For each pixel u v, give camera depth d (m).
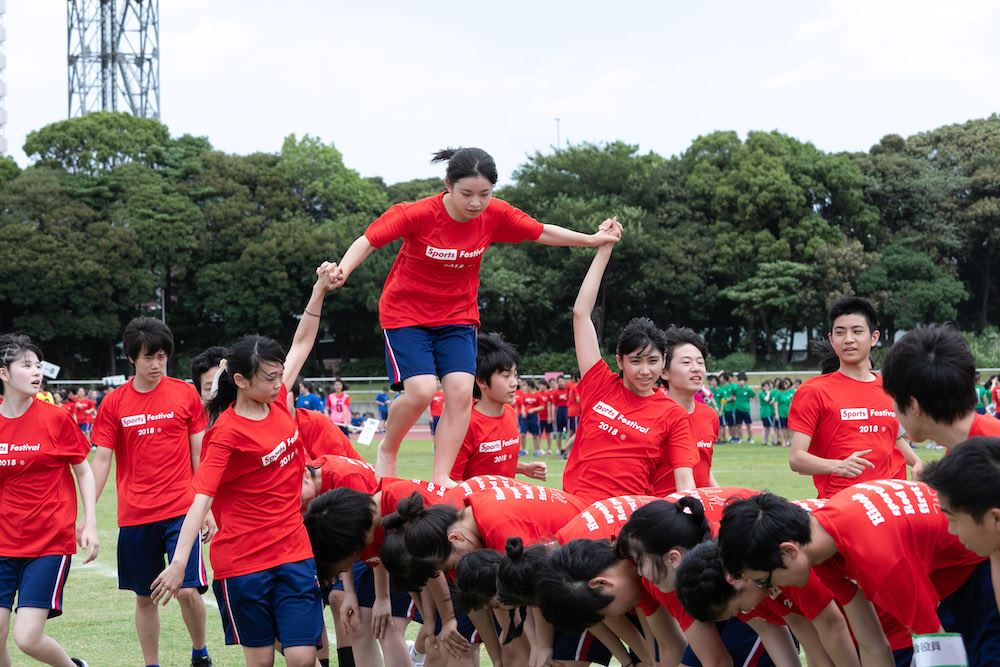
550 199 52.38
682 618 4.20
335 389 24.11
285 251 49.84
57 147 51.62
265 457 5.16
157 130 54.31
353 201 56.50
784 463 18.53
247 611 5.17
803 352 53.91
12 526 5.96
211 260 51.69
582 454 6.00
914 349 3.68
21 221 47.25
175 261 49.91
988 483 3.01
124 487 6.76
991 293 53.62
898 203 51.72
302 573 5.18
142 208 48.94
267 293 50.09
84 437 6.28
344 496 5.11
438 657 5.66
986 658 3.76
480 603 4.47
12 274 46.72
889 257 47.81
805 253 47.66
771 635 4.31
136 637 7.49
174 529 6.65
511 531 4.71
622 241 47.09
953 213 50.72
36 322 47.03
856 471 5.79
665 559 3.96
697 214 51.62
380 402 29.41
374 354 55.50
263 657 5.20
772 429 24.34
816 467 5.95
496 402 6.55
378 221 5.64
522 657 5.13
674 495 4.89
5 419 5.96
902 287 47.53
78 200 49.03
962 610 3.87
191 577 6.53
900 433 6.54
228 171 52.41
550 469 19.17
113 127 52.75
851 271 47.09
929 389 3.61
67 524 6.12
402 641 5.94
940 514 3.60
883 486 3.71
